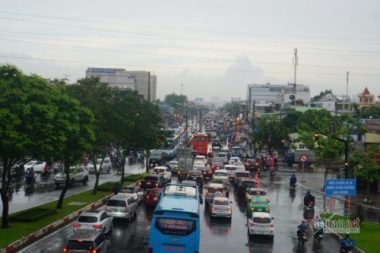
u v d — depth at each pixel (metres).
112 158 80.25
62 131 31.66
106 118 50.59
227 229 35.88
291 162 87.69
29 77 32.47
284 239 33.28
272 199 51.53
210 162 78.50
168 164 74.69
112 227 33.59
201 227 36.38
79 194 48.19
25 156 32.28
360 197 55.66
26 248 27.62
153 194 44.06
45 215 35.47
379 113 110.62
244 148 113.19
